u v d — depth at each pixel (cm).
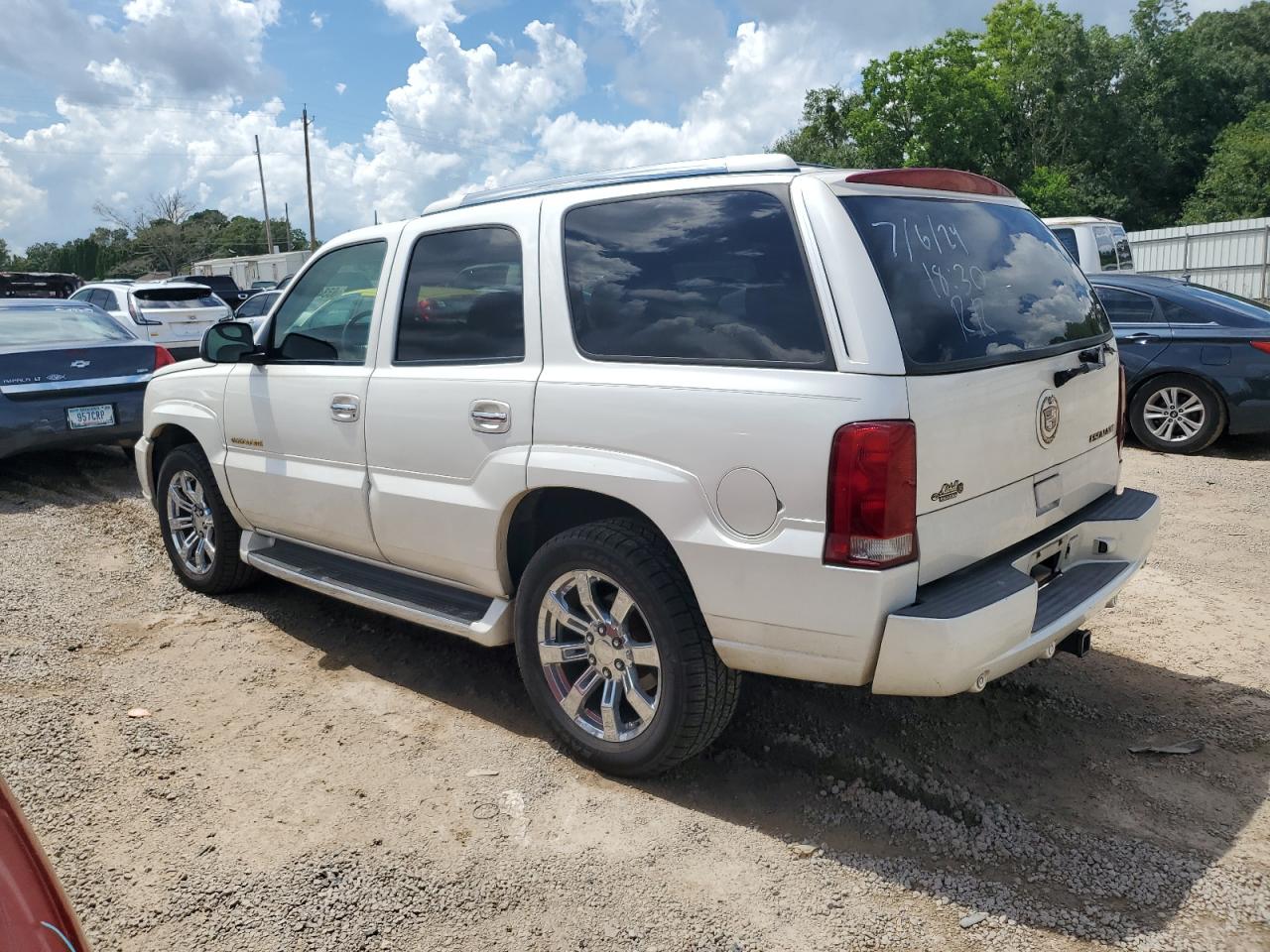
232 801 327
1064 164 4453
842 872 288
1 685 412
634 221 329
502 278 360
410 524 386
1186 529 636
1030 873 286
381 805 324
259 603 514
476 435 356
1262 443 901
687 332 308
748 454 285
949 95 3972
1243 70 4541
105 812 320
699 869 290
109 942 261
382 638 466
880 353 271
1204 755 350
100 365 806
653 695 331
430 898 278
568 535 334
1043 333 332
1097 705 388
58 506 734
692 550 298
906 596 274
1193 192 4459
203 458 505
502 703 398
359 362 412
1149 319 884
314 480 426
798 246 290
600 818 316
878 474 266
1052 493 331
